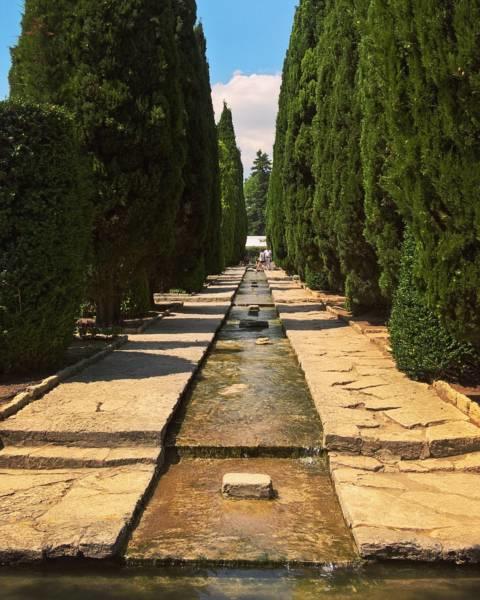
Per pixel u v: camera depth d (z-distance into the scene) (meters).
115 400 5.60
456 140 4.44
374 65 5.64
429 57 4.50
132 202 9.93
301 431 5.09
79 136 9.54
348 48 10.53
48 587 2.98
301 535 3.44
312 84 17.22
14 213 6.27
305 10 17.88
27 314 6.31
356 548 3.25
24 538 3.21
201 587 2.98
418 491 3.89
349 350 8.59
